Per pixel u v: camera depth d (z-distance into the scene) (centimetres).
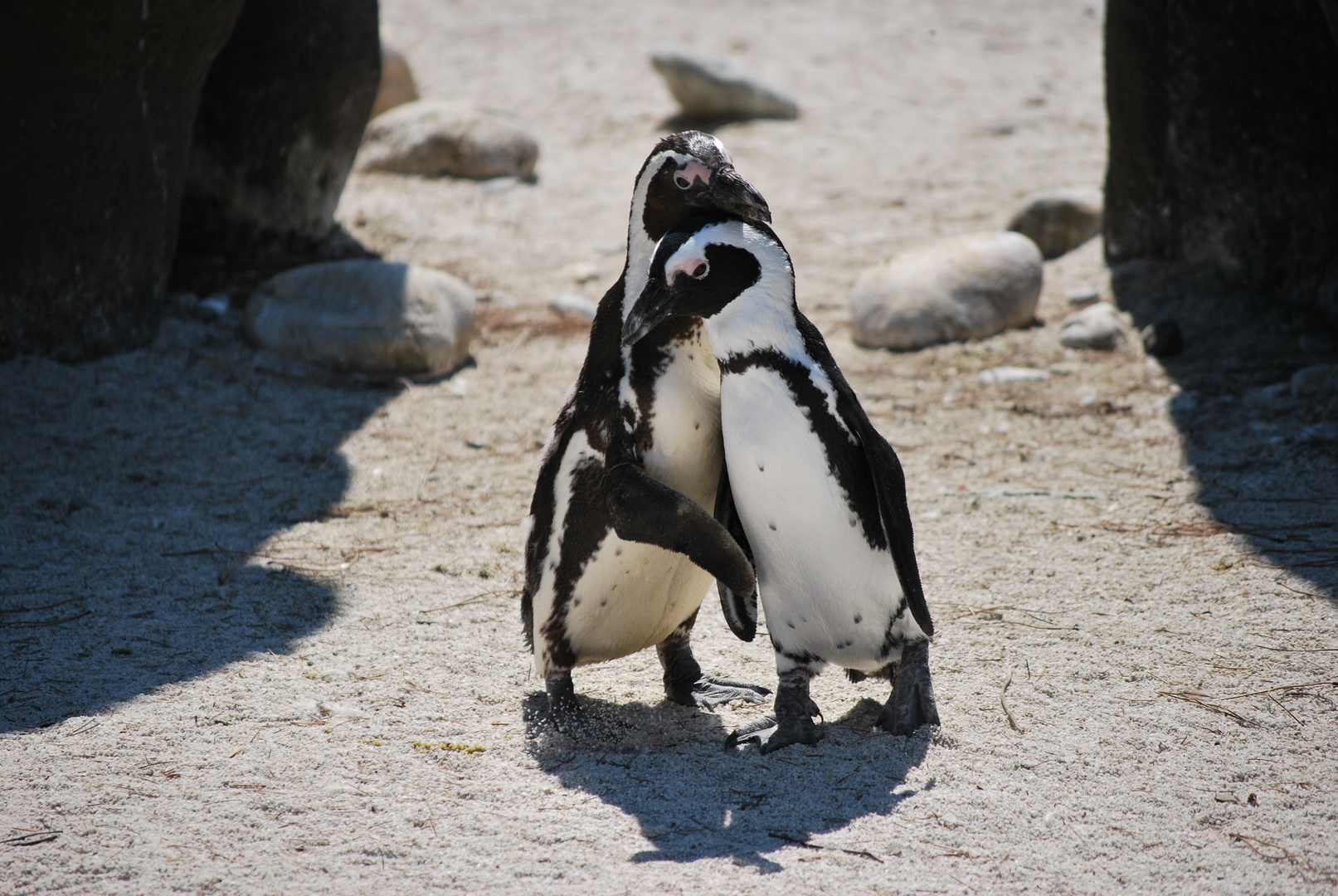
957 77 5188
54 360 2433
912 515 1962
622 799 1202
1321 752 1255
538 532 1351
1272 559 1705
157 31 2348
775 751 1287
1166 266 2966
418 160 3959
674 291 1198
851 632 1280
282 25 2944
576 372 2641
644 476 1220
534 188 3912
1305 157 2553
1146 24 2802
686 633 1445
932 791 1199
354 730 1348
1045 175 3934
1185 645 1498
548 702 1378
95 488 2039
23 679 1452
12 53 2144
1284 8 2434
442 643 1570
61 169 2306
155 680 1453
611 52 5622
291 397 2456
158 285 2625
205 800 1198
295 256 3231
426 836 1134
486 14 6372
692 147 1234
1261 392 2316
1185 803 1170
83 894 1044
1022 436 2272
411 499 2058
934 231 3475
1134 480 2045
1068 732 1309
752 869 1070
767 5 6462
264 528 1933
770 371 1212
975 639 1545
